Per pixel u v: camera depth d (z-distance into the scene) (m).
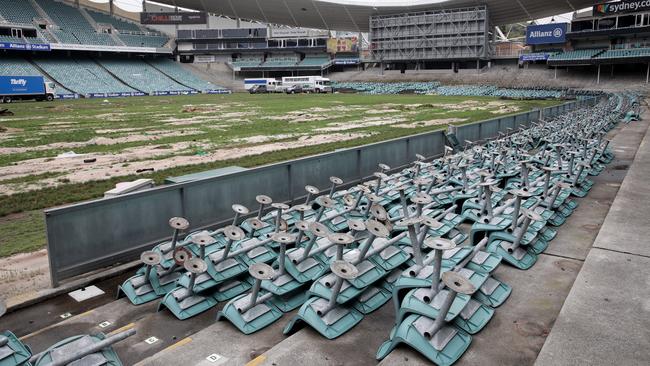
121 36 88.06
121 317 6.35
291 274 6.45
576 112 25.89
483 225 7.57
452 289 4.43
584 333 4.72
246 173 9.58
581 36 74.12
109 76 79.50
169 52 93.12
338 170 11.84
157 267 7.09
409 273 5.61
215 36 96.88
